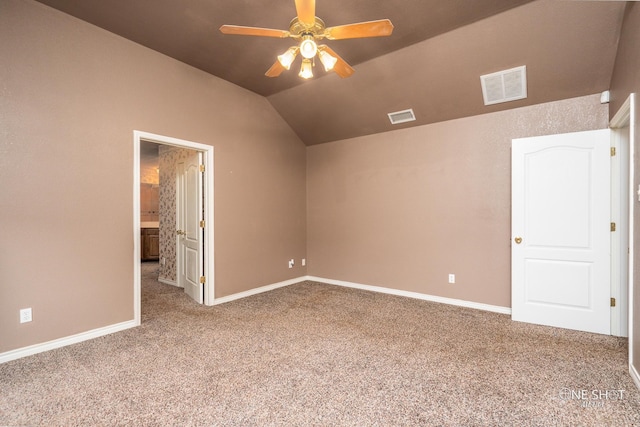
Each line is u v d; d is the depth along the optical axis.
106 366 2.36
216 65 3.64
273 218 4.77
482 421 1.75
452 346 2.71
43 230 2.60
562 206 3.11
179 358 2.50
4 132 2.41
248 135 4.37
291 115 4.80
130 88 3.14
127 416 1.79
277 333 3.01
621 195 2.90
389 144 4.50
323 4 2.52
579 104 3.17
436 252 4.07
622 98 2.54
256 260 4.49
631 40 2.28
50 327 2.64
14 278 2.46
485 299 3.72
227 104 4.07
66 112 2.73
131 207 3.16
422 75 3.48
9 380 2.16
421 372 2.28
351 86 3.94
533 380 2.16
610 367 2.33
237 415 1.80
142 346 2.71
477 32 2.87
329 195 5.15
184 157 4.48
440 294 4.04
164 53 3.38
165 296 4.31
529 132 3.44
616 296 2.92
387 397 1.98
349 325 3.22
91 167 2.88
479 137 3.75
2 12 2.41
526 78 3.14
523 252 3.30
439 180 4.05
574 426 1.71
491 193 3.67
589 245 3.00
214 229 3.93
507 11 2.63
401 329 3.11
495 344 2.75
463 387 2.08
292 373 2.27
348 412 1.83
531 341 2.81
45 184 2.61
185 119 3.61
